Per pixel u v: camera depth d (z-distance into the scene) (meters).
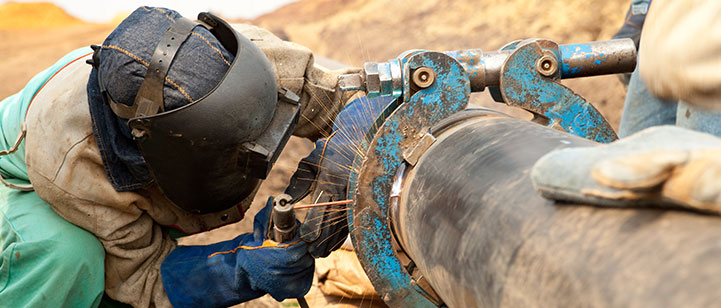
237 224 3.05
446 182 1.23
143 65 1.45
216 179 1.57
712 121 1.11
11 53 8.33
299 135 2.06
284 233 1.57
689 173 0.73
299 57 1.87
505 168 1.11
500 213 1.01
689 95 0.90
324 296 2.37
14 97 2.06
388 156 1.47
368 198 1.49
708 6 0.85
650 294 0.69
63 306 1.69
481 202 1.08
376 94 1.46
